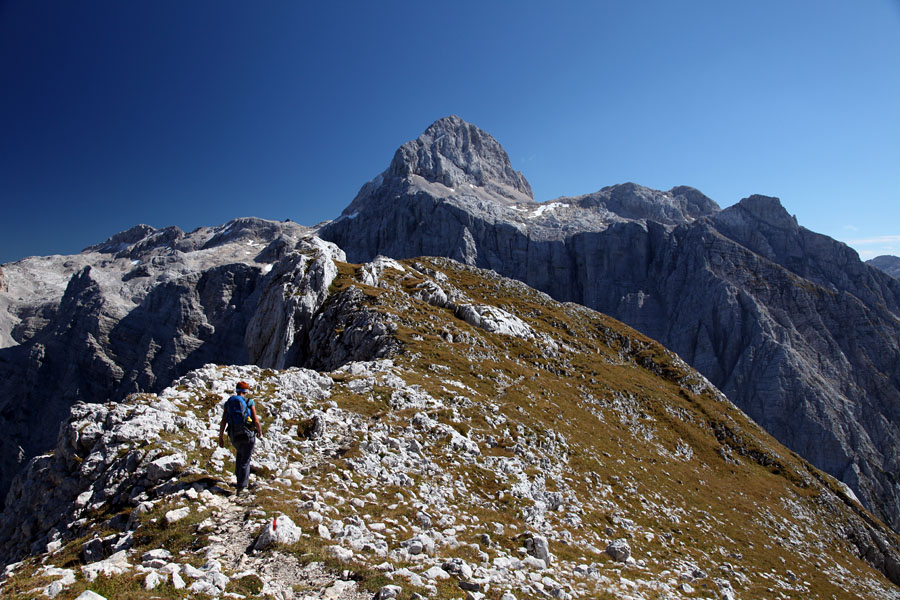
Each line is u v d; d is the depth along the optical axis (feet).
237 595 31.42
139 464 53.11
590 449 166.30
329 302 320.29
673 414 304.30
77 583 29.94
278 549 38.29
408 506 59.21
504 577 45.93
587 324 441.68
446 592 36.94
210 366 85.30
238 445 50.24
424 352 216.33
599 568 65.41
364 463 67.36
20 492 60.49
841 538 238.07
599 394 282.36
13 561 50.83
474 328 310.65
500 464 96.43
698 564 102.06
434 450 88.17
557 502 92.27
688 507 161.89
